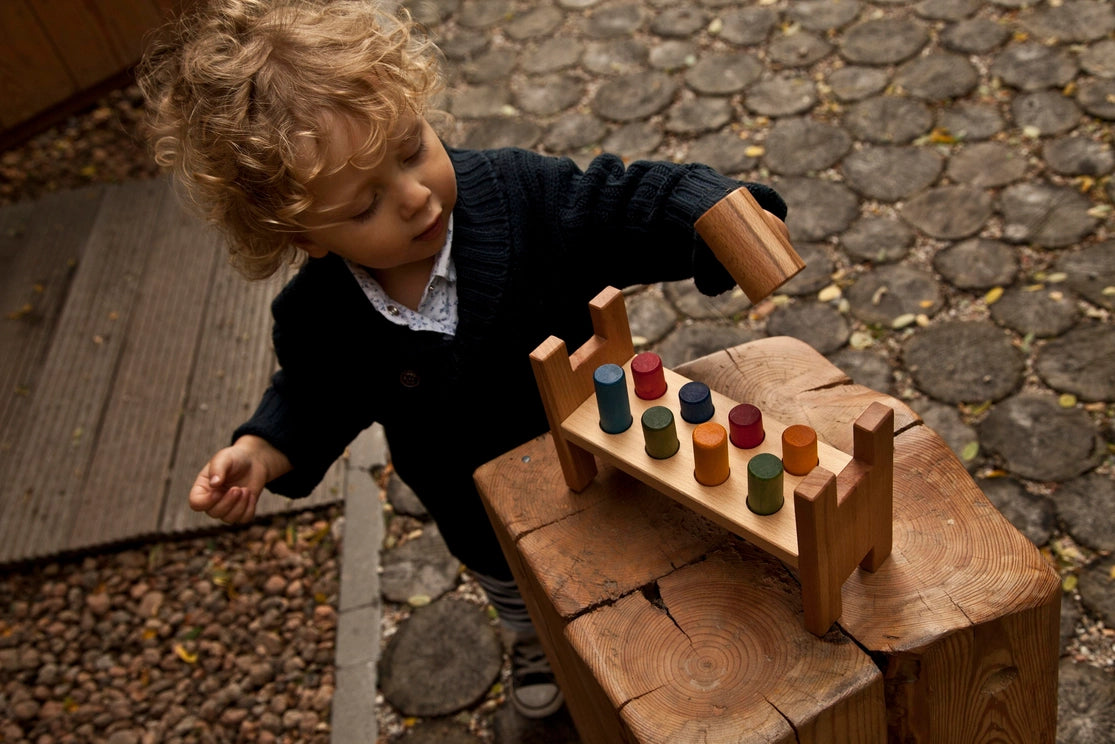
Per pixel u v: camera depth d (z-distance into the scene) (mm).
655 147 2930
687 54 3197
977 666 1037
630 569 1129
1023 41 2875
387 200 1091
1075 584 1848
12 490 2486
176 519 2352
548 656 1573
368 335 1324
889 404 1239
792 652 1009
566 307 1350
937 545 1072
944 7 3061
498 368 1351
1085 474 1992
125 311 2852
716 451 991
